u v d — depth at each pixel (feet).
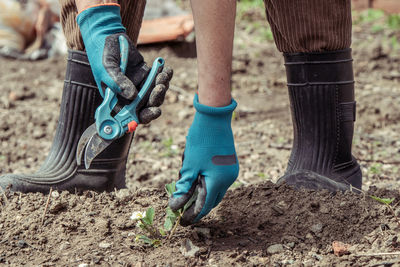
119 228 6.66
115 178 7.63
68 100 7.25
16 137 13.79
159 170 11.60
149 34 20.76
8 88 17.39
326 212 6.68
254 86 17.89
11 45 21.06
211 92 5.43
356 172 7.68
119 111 5.86
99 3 5.88
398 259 5.76
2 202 7.11
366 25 25.72
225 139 5.60
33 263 6.04
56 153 7.54
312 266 5.82
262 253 6.11
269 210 6.85
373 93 16.52
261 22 26.32
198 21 5.29
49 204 7.11
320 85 7.11
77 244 6.39
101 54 5.72
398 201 6.91
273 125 14.51
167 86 5.97
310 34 6.86
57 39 21.66
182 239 6.37
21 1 21.48
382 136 13.42
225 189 5.78
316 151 7.36
